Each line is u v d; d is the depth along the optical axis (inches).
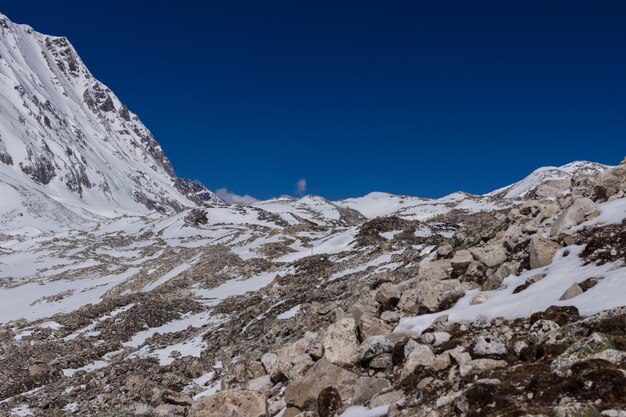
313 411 450.6
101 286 2650.1
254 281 2011.6
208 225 4259.4
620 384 283.1
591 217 597.6
